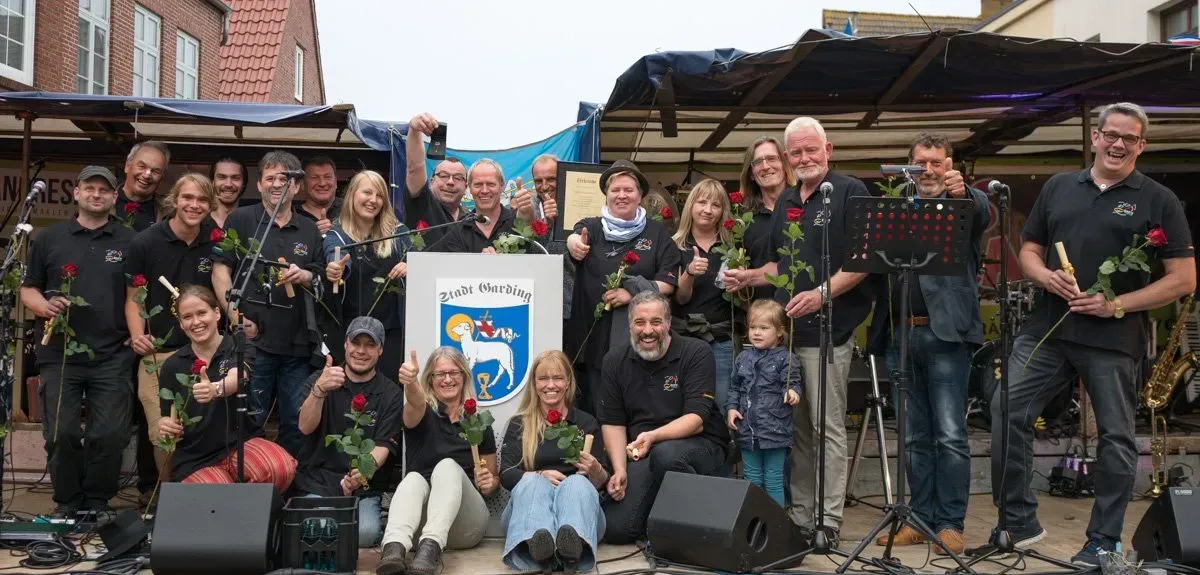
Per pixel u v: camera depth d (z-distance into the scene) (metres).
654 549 4.43
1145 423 7.26
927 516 4.90
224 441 4.85
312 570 4.10
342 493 4.67
